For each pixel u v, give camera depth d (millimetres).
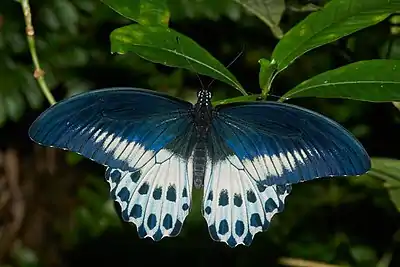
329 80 619
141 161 643
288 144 629
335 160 615
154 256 865
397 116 776
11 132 873
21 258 887
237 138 646
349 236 837
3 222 893
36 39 821
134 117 641
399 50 708
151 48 625
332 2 626
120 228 865
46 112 612
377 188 785
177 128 650
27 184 891
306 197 843
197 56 629
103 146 632
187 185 645
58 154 885
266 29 812
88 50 829
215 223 641
